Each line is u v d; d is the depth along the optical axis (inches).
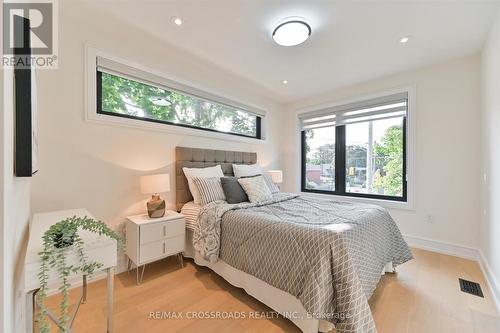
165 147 100.3
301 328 53.5
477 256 95.0
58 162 71.4
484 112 88.2
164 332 55.4
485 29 78.4
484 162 88.1
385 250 76.2
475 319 59.9
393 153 122.8
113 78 87.4
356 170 137.1
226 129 133.1
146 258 78.2
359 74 116.6
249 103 142.7
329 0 64.8
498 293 66.7
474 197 96.7
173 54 96.7
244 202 97.4
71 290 72.2
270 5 67.1
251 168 126.2
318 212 77.3
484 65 88.2
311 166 159.9
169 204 100.9
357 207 86.0
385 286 76.0
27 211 51.6
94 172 79.2
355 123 136.1
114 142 84.4
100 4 67.7
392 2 65.6
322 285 49.3
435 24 75.7
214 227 77.4
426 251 106.3
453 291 73.0
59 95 71.6
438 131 105.2
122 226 85.8
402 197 119.0
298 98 156.4
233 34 82.1
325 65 106.6
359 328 47.1
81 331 54.7
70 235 41.0
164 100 103.1
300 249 55.2
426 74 108.2
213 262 75.8
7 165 25.2
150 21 75.5
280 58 99.8
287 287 55.5
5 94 24.3
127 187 87.7
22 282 37.4
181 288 74.9
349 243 55.8
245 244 68.0
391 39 84.7
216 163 120.0
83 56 76.5
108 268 46.0
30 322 42.4
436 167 105.9
